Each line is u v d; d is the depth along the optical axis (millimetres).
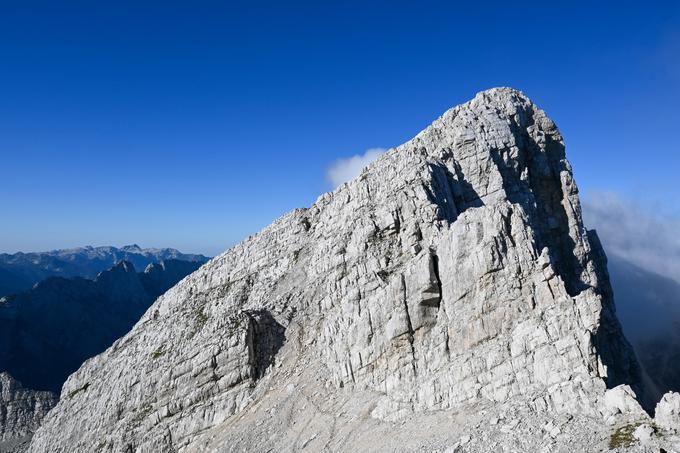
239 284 113250
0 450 138125
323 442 59781
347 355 70125
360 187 102938
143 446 86312
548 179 96312
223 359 87875
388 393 62312
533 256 57781
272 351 88250
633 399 39625
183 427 84875
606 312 81438
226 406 82812
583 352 46938
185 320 110750
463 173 92625
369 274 83188
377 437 54625
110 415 98688
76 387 124625
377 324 67500
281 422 69625
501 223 61094
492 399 50250
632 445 35219
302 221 118438
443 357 59062
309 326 89438
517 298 56000
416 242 82312
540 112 102750
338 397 68000
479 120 96438
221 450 71188
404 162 97562
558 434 40156
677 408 35531
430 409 54656
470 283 60312
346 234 96250
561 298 52500
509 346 52875
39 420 147125
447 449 44031
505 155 92688
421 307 63969
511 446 40938
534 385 48219
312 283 97875
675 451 33125
